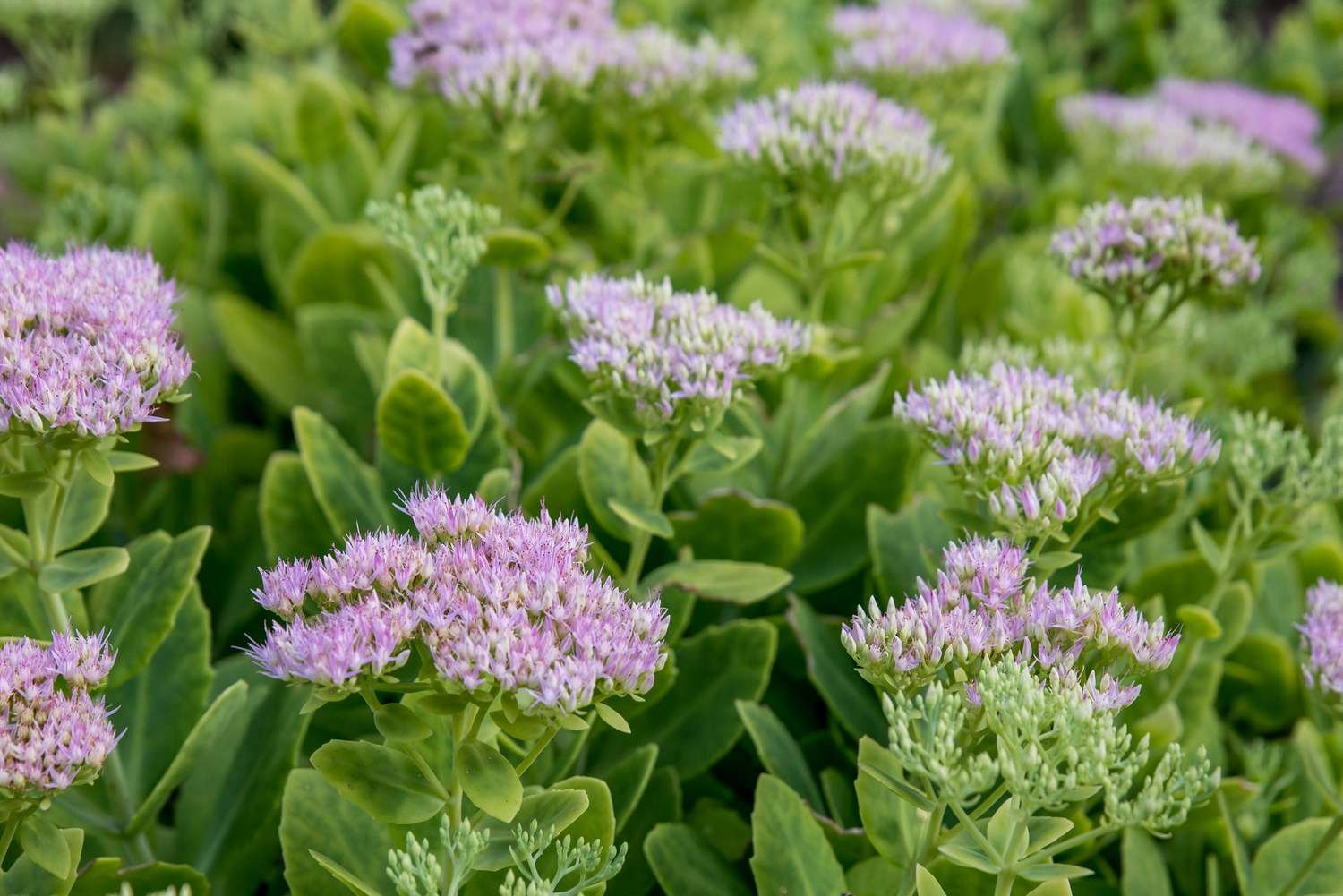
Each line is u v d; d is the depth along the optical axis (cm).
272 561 113
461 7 127
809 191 118
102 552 100
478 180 132
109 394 96
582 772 109
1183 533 127
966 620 96
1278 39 238
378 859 100
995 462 101
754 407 120
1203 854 114
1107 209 114
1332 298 184
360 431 130
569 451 115
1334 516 130
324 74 141
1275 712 121
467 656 92
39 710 93
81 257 102
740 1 177
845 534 119
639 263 131
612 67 127
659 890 110
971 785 93
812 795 106
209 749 110
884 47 138
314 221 138
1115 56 218
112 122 167
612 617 94
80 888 99
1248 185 145
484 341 127
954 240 139
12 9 159
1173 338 124
